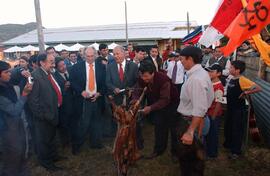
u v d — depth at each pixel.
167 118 5.21
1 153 3.97
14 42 37.59
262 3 3.71
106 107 6.06
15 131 4.05
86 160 5.51
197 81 3.38
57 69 5.90
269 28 5.55
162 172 4.97
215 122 5.29
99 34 36.75
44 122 5.02
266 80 7.36
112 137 6.77
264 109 6.51
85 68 5.71
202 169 3.66
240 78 5.30
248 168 5.11
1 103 3.91
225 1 5.00
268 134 6.12
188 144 3.45
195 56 3.46
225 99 5.75
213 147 5.40
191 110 3.55
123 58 5.96
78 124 5.79
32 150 5.80
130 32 35.94
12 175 4.08
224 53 3.80
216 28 5.11
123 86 5.87
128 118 4.20
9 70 4.05
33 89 4.88
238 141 5.42
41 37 8.42
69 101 5.81
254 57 8.91
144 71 4.69
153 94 4.96
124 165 4.27
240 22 3.78
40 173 5.03
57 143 6.49
